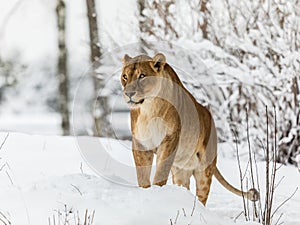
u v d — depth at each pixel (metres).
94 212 5.87
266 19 13.27
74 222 5.85
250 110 13.72
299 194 9.59
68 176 6.98
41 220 5.93
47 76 37.97
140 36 14.39
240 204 8.73
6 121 36.34
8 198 6.46
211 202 8.83
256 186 10.16
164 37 13.91
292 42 12.93
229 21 13.66
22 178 8.12
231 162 11.98
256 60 12.90
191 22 14.28
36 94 38.91
